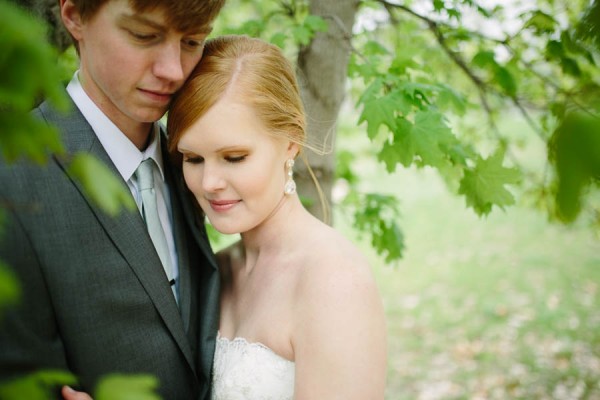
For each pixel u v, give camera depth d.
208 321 1.82
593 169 0.60
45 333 1.42
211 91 1.55
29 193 1.39
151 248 1.63
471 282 8.25
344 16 2.77
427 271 8.83
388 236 3.30
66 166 1.45
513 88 2.96
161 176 1.87
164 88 1.55
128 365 1.57
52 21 2.09
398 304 7.81
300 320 1.58
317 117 2.72
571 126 0.62
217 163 1.61
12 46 0.53
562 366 5.89
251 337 1.70
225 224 1.67
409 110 2.33
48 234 1.42
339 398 1.47
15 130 0.60
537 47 3.09
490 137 3.82
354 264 1.62
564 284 7.85
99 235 1.51
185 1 1.39
